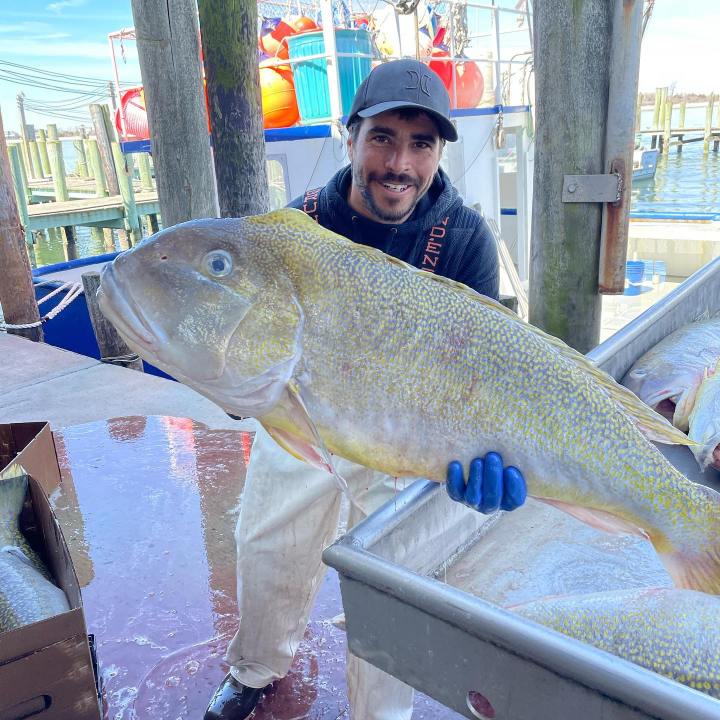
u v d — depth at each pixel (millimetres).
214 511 3318
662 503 1281
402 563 1289
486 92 9352
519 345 1264
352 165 1810
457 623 1017
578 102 2891
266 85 7648
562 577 1437
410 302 1238
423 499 1296
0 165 6297
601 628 1282
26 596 2127
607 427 1276
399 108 1632
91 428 4344
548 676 948
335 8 8180
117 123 8867
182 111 4395
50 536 2387
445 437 1252
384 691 1789
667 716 836
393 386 1235
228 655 2127
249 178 4266
